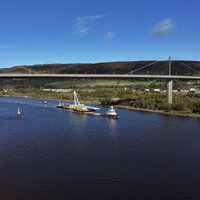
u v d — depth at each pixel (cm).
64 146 6338
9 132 7894
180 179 4441
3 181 4288
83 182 4284
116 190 4028
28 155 5591
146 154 5762
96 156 5581
